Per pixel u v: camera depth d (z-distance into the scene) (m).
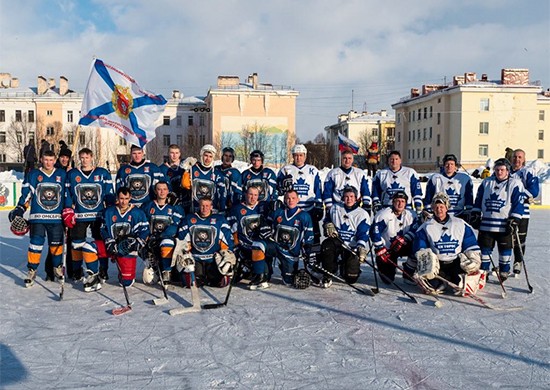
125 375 3.64
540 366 3.79
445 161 7.09
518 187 6.48
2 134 54.62
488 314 5.14
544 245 10.05
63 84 55.34
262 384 3.49
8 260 8.17
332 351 4.09
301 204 7.30
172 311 5.10
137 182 6.57
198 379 3.57
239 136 50.31
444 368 3.75
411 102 55.94
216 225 6.10
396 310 5.28
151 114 7.20
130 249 5.82
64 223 6.20
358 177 7.21
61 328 4.67
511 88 46.91
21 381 3.55
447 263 5.96
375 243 6.28
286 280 6.41
